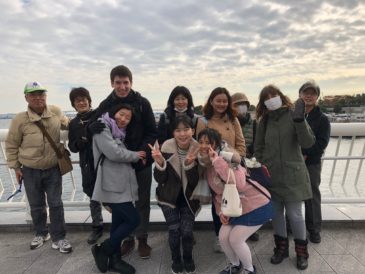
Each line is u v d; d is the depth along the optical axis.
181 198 2.95
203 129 2.83
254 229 2.62
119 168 2.84
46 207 3.64
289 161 2.85
